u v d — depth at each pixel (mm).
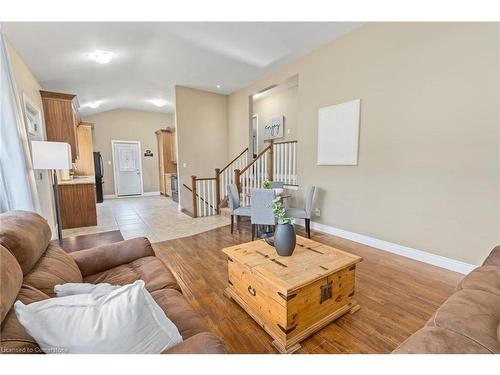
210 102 6258
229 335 1669
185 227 4477
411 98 2814
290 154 4668
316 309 1673
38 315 720
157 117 9000
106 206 6727
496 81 2236
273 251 2051
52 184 4074
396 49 2910
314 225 4176
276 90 6641
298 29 3354
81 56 3604
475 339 933
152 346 798
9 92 2135
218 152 6488
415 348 921
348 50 3428
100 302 768
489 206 2346
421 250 2844
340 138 3623
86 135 6531
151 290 1482
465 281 1429
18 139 2170
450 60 2494
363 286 2293
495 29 2219
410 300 2066
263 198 3475
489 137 2305
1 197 2100
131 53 3945
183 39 3621
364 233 3434
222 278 2492
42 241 1435
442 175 2627
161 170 8875
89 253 1806
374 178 3256
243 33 3441
